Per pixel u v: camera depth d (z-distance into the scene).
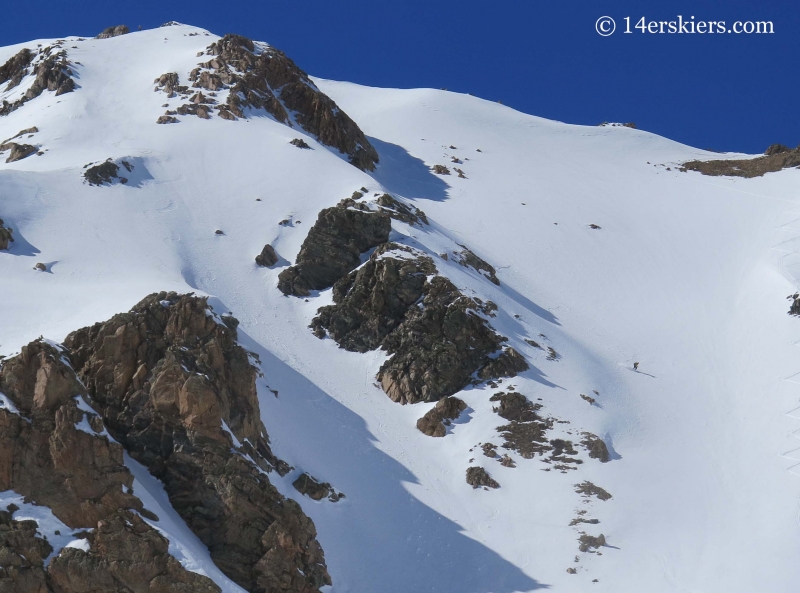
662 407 67.19
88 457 43.41
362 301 69.88
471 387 64.88
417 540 52.28
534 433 61.41
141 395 48.53
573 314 78.94
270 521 46.59
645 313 80.69
